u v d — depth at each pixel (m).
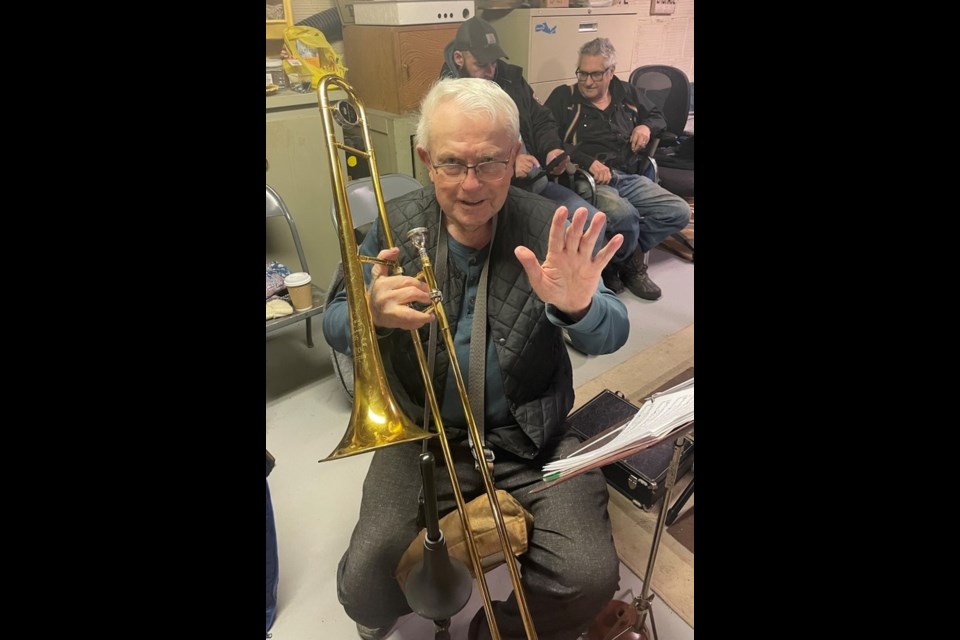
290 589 1.24
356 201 1.11
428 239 0.93
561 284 0.84
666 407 0.85
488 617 0.98
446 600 0.93
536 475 1.12
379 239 0.95
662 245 1.19
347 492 1.37
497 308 0.96
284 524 1.32
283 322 1.57
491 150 0.80
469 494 1.11
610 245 0.83
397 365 1.01
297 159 1.26
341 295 1.06
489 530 1.02
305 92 1.20
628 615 1.11
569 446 1.16
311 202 1.37
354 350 0.86
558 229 0.79
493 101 0.79
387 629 1.18
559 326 0.96
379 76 1.03
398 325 0.87
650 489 1.28
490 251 0.92
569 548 1.03
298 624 1.19
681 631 1.13
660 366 1.23
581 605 1.03
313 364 1.66
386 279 0.85
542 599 1.04
